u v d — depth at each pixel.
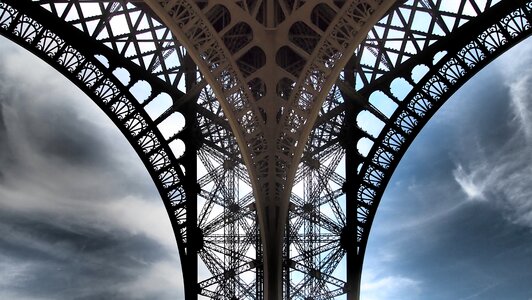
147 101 67.75
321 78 59.53
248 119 62.28
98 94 66.06
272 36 59.56
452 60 65.44
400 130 66.88
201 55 59.09
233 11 58.69
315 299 67.56
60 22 64.44
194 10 56.53
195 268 67.81
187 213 68.38
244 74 70.50
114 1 64.88
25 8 63.44
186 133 69.12
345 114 69.12
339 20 56.31
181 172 68.62
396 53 67.31
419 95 66.31
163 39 68.19
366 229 67.62
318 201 68.94
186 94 67.75
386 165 67.25
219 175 69.56
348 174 68.44
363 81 67.81
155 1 54.88
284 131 60.53
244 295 68.38
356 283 67.12
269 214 62.72
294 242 68.56
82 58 65.56
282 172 62.12
